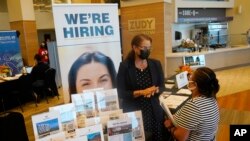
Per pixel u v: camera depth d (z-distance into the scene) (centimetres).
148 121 200
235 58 849
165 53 632
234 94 523
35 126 143
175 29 904
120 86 200
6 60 652
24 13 803
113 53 227
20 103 538
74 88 211
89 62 215
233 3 970
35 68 567
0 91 503
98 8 213
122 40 685
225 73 761
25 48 820
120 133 156
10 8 818
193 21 889
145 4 625
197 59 695
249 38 931
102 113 174
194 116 149
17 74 616
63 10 198
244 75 723
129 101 199
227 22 987
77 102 170
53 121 149
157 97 205
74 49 206
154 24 620
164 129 213
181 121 156
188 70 305
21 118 205
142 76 199
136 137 165
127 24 671
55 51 698
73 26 203
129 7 657
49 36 1116
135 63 200
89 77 216
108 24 221
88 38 212
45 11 1018
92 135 148
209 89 150
